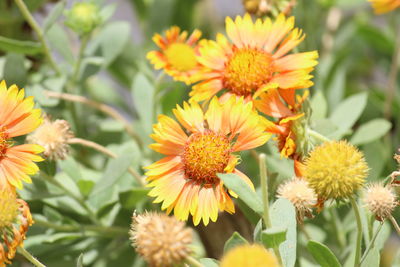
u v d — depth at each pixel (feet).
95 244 3.25
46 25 3.20
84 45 3.31
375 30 3.73
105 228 3.17
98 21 3.28
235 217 3.34
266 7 3.14
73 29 3.27
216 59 2.96
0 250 2.67
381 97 3.70
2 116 2.83
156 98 3.34
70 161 3.08
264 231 2.55
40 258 3.16
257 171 3.29
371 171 3.28
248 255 2.43
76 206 3.18
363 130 3.30
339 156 2.64
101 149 2.99
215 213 2.76
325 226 3.21
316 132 2.87
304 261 3.06
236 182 2.63
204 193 2.79
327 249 2.67
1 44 3.11
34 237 3.13
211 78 2.95
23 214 2.70
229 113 2.83
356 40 4.05
